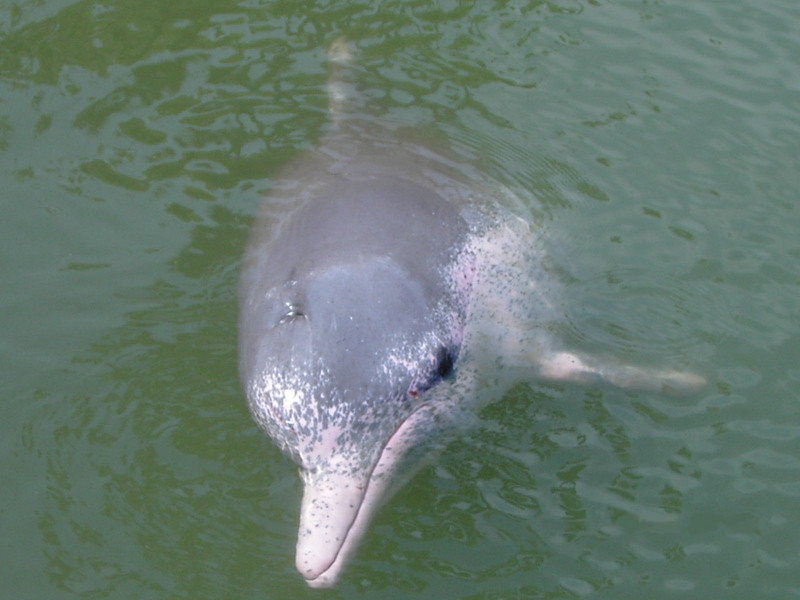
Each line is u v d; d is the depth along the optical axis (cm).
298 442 341
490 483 346
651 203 396
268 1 447
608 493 345
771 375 363
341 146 399
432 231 363
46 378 361
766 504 344
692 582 335
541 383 359
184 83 424
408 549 338
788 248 386
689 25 439
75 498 345
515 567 336
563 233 389
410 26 440
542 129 413
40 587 334
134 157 405
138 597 333
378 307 343
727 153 407
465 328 356
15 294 375
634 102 420
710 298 377
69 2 445
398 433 344
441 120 413
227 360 363
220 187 398
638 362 364
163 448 350
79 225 389
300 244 359
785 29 438
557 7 445
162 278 378
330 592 333
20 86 421
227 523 341
